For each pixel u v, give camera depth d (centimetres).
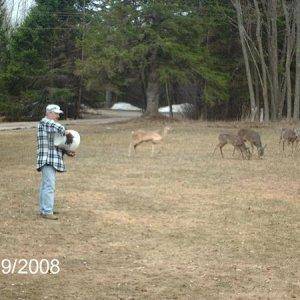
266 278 841
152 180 1616
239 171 1786
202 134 2964
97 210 1243
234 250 971
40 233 1051
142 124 3606
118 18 3581
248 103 4350
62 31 5128
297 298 771
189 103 4478
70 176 1667
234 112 4447
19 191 1431
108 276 836
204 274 852
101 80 3738
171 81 3828
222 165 1905
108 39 3534
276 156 2144
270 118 3988
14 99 4972
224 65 4256
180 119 3984
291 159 2067
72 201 1327
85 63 3606
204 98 3800
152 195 1408
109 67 3481
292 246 999
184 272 859
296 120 3678
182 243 1005
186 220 1166
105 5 3775
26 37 5053
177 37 3697
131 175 1695
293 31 3728
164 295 767
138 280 821
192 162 1972
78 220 1152
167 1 3644
